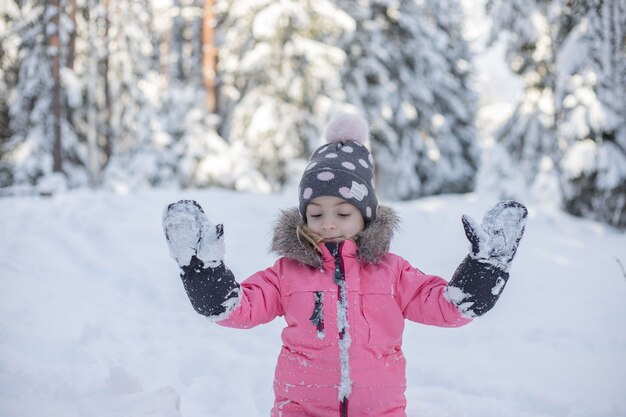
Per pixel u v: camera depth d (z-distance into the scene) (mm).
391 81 20531
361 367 2135
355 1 19953
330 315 2150
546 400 3266
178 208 1905
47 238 6234
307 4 16594
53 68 16266
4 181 16859
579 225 9836
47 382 2922
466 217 1933
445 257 7020
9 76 17406
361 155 2367
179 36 22938
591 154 10578
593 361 3953
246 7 16391
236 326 2121
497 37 11477
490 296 1956
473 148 23125
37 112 16766
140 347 3818
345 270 2217
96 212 7684
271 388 3531
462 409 3150
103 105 19125
